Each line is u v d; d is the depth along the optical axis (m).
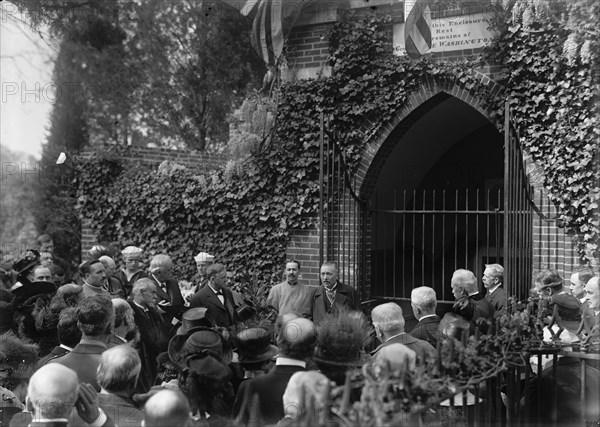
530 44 9.10
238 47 18.77
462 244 13.06
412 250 12.25
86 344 4.50
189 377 4.01
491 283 7.54
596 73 8.64
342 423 3.13
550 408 4.78
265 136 11.06
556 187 8.98
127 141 18.16
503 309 5.31
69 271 13.64
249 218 11.30
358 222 10.58
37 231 14.16
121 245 12.77
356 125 10.48
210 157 15.03
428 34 9.87
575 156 8.83
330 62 10.61
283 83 10.95
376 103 10.32
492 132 12.80
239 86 18.77
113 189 12.93
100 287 7.29
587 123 8.70
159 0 18.44
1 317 6.59
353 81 10.44
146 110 18.67
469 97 9.67
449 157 13.19
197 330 4.46
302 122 10.79
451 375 3.72
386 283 12.11
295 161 10.88
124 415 3.90
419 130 11.34
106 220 13.01
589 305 5.09
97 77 16.89
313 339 4.05
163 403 3.16
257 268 11.29
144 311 6.04
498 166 12.80
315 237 10.81
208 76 18.83
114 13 17.12
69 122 15.83
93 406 3.71
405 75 10.15
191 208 11.91
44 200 14.25
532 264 9.00
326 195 10.61
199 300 7.35
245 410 3.87
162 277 7.89
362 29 10.41
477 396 4.18
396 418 3.23
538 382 4.69
